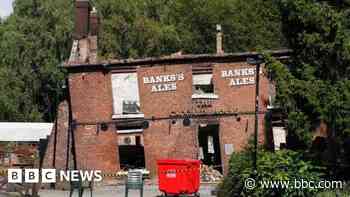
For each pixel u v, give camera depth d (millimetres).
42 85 63156
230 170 24562
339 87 22203
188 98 38031
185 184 29516
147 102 38031
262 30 67750
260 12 68688
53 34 62312
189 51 69188
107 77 37969
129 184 28188
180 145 37938
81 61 38781
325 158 23062
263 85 37406
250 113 37688
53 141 38281
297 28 24016
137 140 41156
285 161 21766
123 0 67000
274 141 37156
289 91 22922
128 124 37938
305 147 24406
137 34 65188
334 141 23031
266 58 23781
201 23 69938
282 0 24062
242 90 37906
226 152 37656
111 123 37844
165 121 37969
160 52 65625
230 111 37875
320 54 23141
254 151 23016
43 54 62031
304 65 23438
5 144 46938
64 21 62281
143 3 70875
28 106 63312
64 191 34156
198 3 71000
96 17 41062
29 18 63094
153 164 37781
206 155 42281
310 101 22578
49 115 64812
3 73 62188
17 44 61875
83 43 39625
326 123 22875
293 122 23016
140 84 37969
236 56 37875
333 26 22578
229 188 23828
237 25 68562
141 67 38062
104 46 63594
